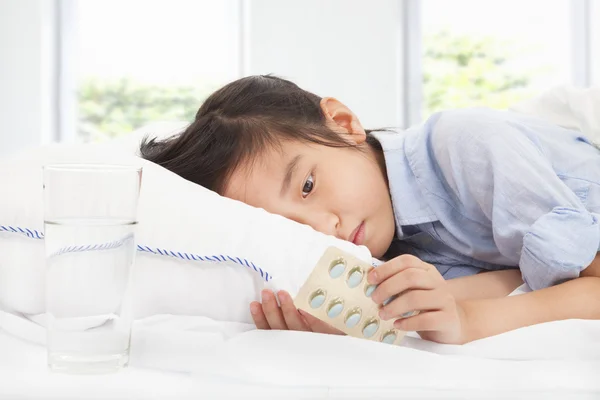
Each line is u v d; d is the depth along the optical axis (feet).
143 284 2.57
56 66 10.55
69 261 1.96
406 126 10.74
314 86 10.46
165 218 2.59
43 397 1.80
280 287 2.40
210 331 2.41
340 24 10.44
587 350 2.25
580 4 10.87
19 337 2.40
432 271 2.35
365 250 2.56
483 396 1.83
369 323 2.30
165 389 1.86
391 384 1.90
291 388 1.87
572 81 10.94
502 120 3.20
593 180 3.32
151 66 10.53
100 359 1.96
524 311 2.57
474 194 3.15
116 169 2.05
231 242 2.50
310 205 2.99
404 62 10.70
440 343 2.42
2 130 10.41
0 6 10.33
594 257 2.79
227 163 3.13
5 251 2.69
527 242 2.79
